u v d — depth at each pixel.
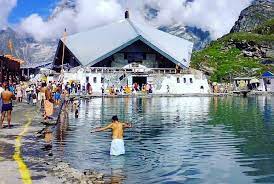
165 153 18.72
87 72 83.06
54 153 17.77
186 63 92.75
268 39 129.62
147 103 54.84
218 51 130.50
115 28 103.94
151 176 14.70
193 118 34.41
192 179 14.48
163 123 30.64
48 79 83.88
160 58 93.00
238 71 111.88
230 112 40.25
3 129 22.67
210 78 109.94
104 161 16.81
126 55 92.25
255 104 52.75
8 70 75.81
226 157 18.03
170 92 83.81
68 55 103.69
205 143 21.47
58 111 34.44
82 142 20.98
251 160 17.50
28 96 43.22
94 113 39.03
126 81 84.06
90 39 100.38
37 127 23.80
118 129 18.28
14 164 14.18
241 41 130.12
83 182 12.51
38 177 12.54
